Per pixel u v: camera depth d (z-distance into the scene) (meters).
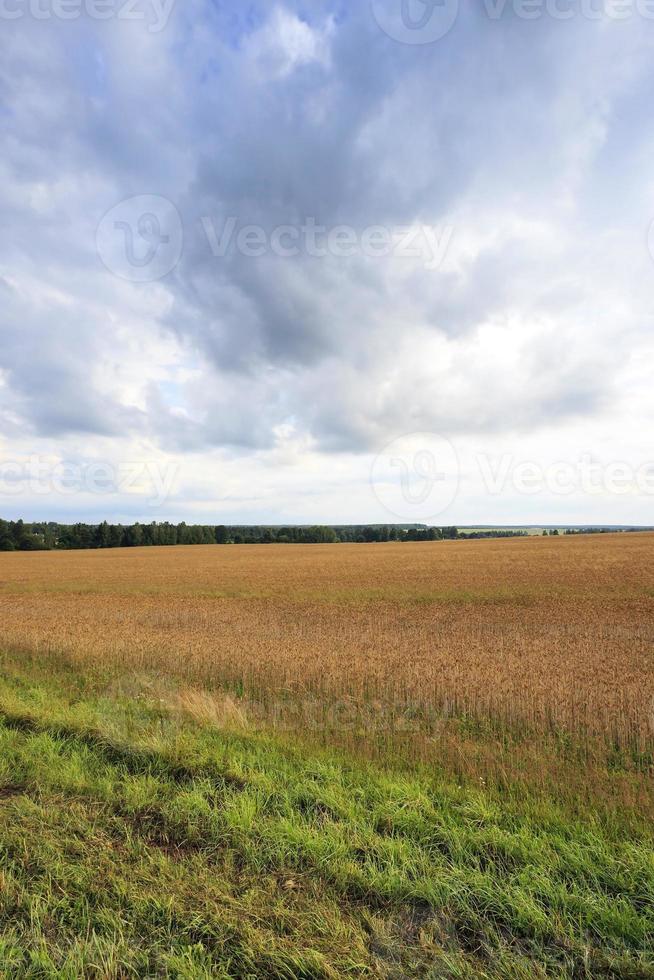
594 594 24.55
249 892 3.33
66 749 5.79
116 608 21.75
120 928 3.00
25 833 3.98
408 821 4.27
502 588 27.11
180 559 59.44
